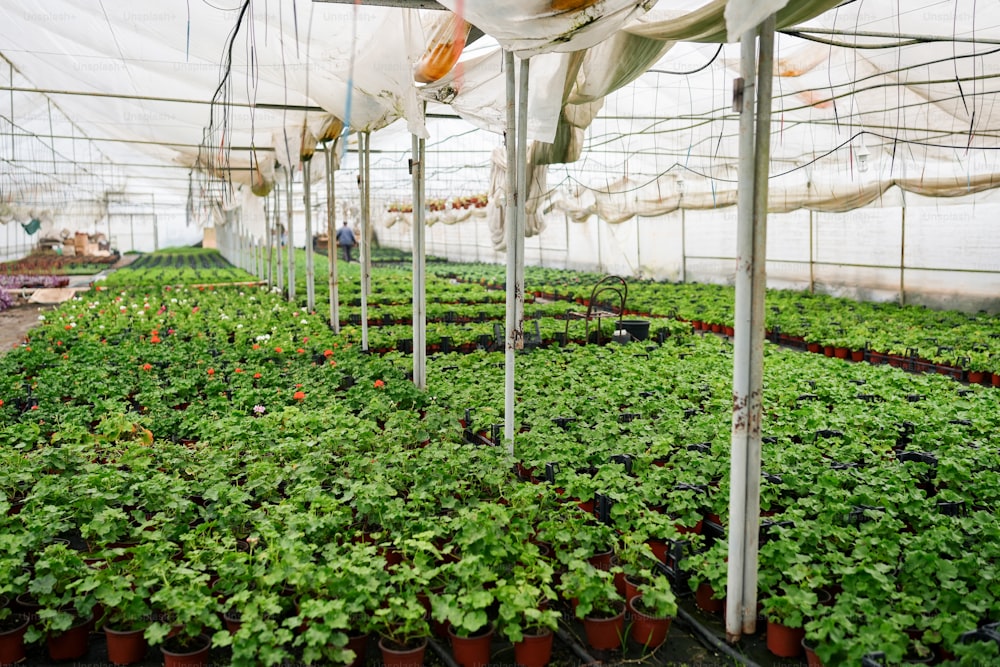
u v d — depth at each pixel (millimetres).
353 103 9438
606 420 9047
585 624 5137
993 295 20266
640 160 26203
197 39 9023
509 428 8273
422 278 11219
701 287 28484
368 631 4938
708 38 7645
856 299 24859
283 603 5125
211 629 5168
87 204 49469
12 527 5926
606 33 5996
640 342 15484
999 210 19969
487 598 4730
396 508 5965
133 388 10719
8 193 32531
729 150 22438
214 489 6477
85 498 6285
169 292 24891
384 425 9594
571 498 7062
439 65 8281
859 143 18672
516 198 8164
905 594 5023
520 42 6281
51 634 4961
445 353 15375
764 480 7094
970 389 11586
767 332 18484
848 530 5977
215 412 9070
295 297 24797
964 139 17406
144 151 22703
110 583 5078
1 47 12258
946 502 6629
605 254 39188
